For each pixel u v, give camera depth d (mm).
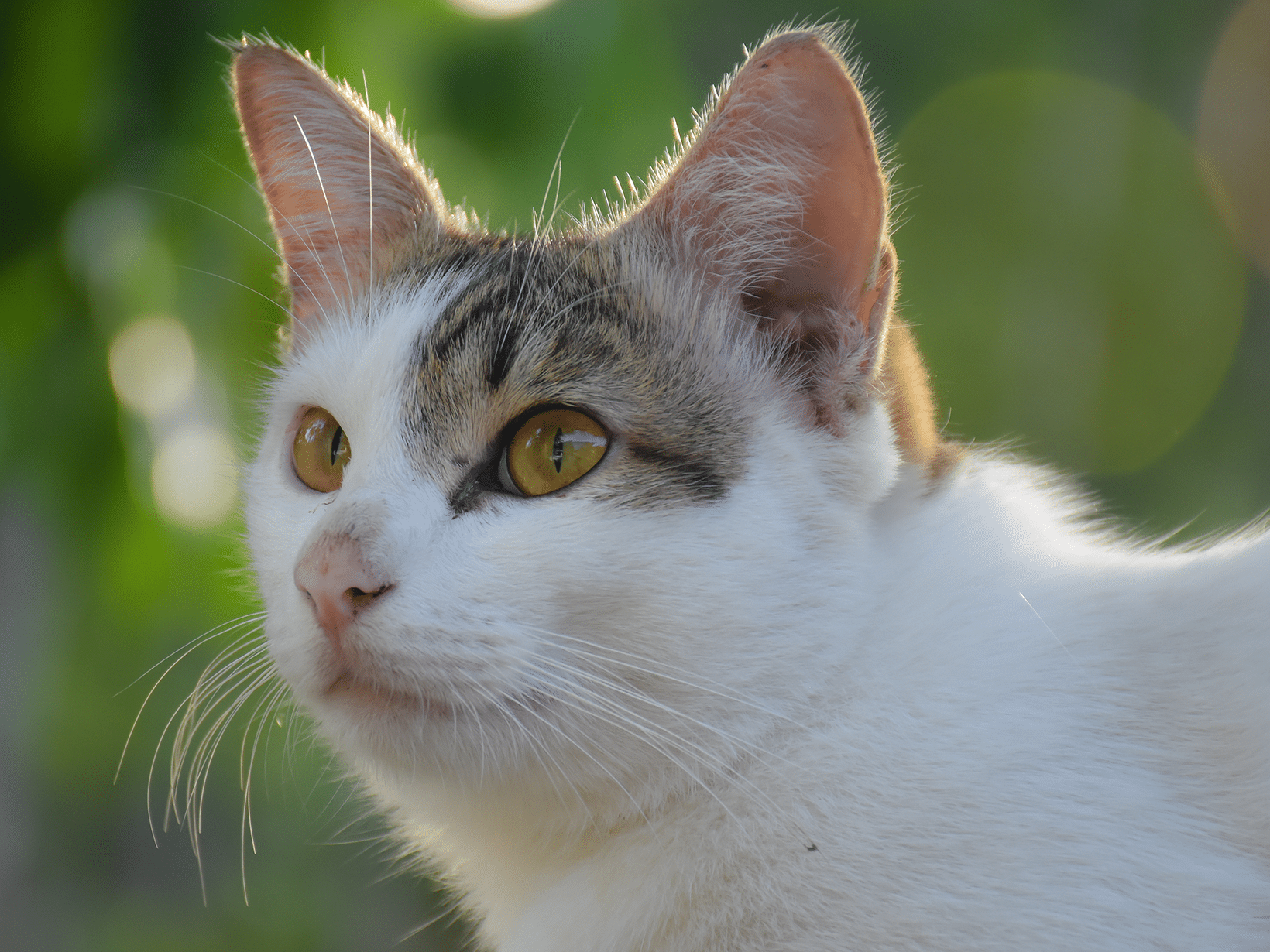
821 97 1302
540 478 1303
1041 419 2793
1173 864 1273
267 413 1370
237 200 1472
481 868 1342
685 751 1300
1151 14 3031
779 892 1292
